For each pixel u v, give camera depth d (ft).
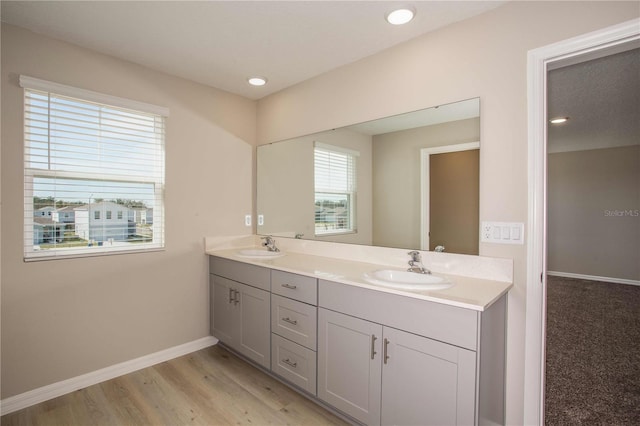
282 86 9.21
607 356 8.93
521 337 5.32
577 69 7.25
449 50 6.10
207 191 9.14
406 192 6.75
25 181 6.31
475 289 4.99
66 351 6.80
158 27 6.19
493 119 5.58
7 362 6.12
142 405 6.39
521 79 5.30
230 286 8.42
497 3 5.43
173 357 8.45
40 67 6.40
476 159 5.77
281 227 9.51
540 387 5.18
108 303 7.38
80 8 5.56
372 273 6.20
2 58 6.00
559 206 18.38
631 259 16.57
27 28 6.21
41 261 6.47
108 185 7.42
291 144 9.18
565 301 13.92
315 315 6.25
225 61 7.63
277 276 7.06
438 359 4.59
